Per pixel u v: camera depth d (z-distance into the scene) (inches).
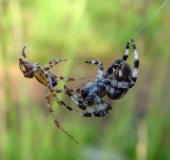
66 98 8.4
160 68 7.7
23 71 5.9
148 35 7.8
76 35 6.6
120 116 7.6
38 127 7.5
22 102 7.3
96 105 6.4
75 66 8.5
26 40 9.1
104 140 7.6
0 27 7.3
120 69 6.2
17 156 7.3
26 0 9.7
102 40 11.9
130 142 7.7
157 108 7.6
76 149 7.7
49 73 6.0
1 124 7.4
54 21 10.7
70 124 8.0
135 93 7.6
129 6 9.5
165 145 7.9
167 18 8.1
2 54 7.2
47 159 7.3
